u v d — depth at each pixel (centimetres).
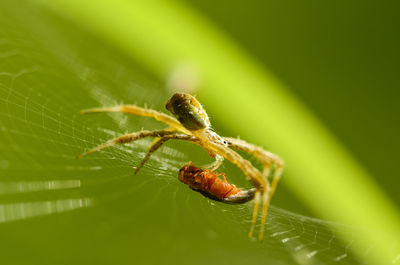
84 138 12
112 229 11
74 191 11
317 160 12
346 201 11
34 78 12
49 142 11
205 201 11
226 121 12
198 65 12
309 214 12
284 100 12
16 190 11
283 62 12
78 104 12
